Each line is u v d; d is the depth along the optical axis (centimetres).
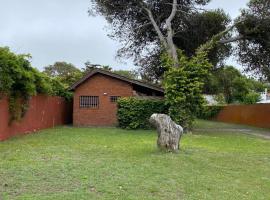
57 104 3095
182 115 2609
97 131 2572
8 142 1722
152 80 3722
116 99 3173
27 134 2159
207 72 2658
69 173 1022
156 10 3409
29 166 1103
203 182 996
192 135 2466
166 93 2630
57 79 3219
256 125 3838
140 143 1816
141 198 809
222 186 965
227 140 2197
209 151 1602
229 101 5881
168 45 3109
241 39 3303
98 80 3188
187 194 870
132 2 3278
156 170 1116
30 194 802
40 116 2562
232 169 1217
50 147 1577
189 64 2622
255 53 3378
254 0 3152
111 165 1165
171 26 3434
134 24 3444
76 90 3186
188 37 3453
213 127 3562
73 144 1714
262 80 3503
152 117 1512
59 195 801
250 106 4009
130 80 3152
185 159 1333
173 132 1489
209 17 3366
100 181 942
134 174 1045
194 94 2616
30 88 2011
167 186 929
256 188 967
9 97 1891
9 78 1762
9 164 1126
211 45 2917
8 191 823
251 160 1414
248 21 3158
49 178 958
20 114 2030
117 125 3047
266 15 3125
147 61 3622
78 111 3178
